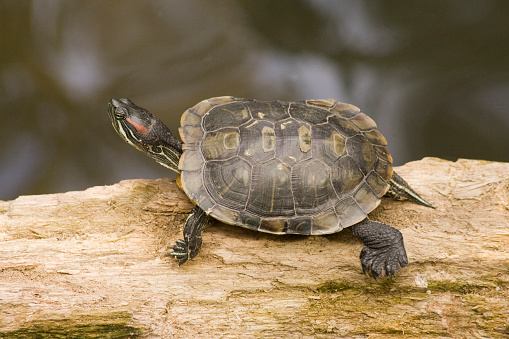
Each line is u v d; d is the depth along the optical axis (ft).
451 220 29.27
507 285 26.37
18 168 53.21
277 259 27.25
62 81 57.06
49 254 27.27
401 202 31.07
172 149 29.63
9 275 26.25
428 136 54.44
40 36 59.00
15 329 24.30
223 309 25.93
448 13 63.72
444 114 55.72
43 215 29.73
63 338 24.76
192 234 25.89
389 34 63.46
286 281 26.43
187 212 30.22
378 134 29.35
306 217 25.80
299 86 59.06
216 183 26.02
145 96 56.75
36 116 55.77
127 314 25.05
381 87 59.11
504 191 30.91
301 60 61.31
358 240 28.37
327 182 26.18
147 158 54.49
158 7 62.13
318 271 26.78
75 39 59.62
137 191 31.86
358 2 64.80
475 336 26.05
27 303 24.95
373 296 26.78
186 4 62.59
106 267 26.89
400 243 25.49
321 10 64.80
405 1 64.80
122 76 58.18
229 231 28.91
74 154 54.54
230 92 58.03
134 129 28.91
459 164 34.45
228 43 61.46
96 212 30.17
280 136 26.73
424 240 27.84
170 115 55.42
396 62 61.16
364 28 64.08
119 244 28.14
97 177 53.21
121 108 28.99
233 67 59.67
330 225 25.80
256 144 26.50
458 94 57.11
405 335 26.13
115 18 60.95
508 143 52.80
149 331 25.05
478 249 27.04
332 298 26.63
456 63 60.18
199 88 57.72
